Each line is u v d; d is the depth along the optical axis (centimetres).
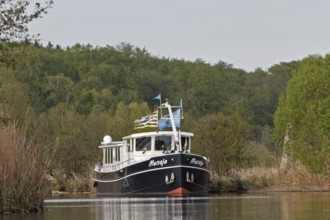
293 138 8788
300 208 4922
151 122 9162
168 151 8644
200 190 8512
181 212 4722
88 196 8456
